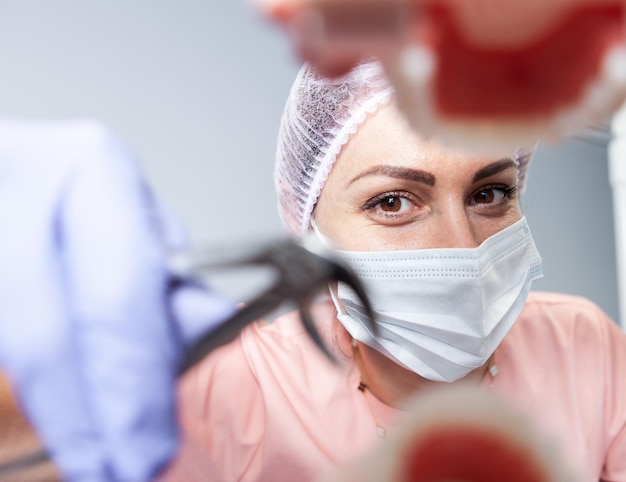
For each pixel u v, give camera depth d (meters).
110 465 0.35
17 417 0.36
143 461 0.35
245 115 0.95
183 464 0.63
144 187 0.40
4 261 0.35
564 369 0.90
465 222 0.71
